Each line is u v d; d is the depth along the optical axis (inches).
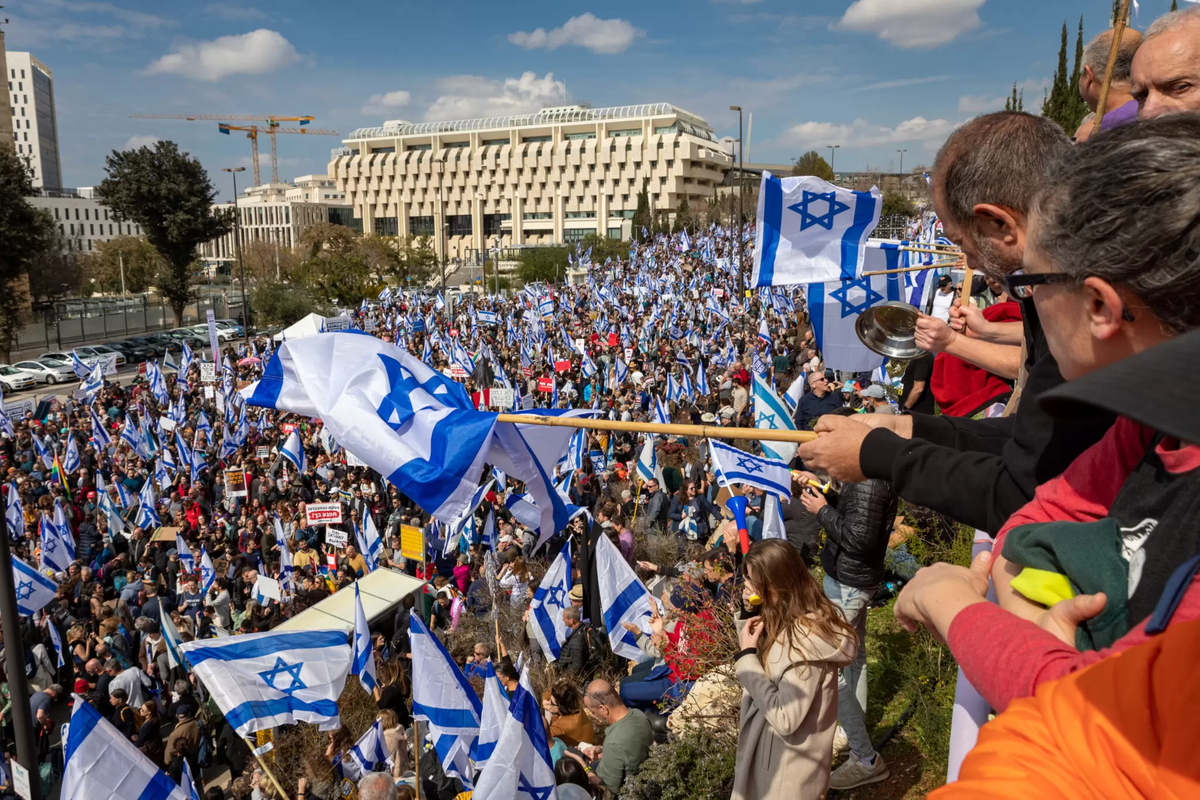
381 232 5959.6
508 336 1526.8
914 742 220.5
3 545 284.5
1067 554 42.8
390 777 238.2
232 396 1081.4
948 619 45.8
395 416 158.6
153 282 2881.4
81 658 516.7
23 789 291.9
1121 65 110.3
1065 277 36.9
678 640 277.4
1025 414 65.7
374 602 493.7
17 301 1985.7
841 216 223.0
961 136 72.0
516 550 514.6
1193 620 29.9
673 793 210.8
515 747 205.8
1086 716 30.2
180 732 430.3
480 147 5521.7
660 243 3006.9
